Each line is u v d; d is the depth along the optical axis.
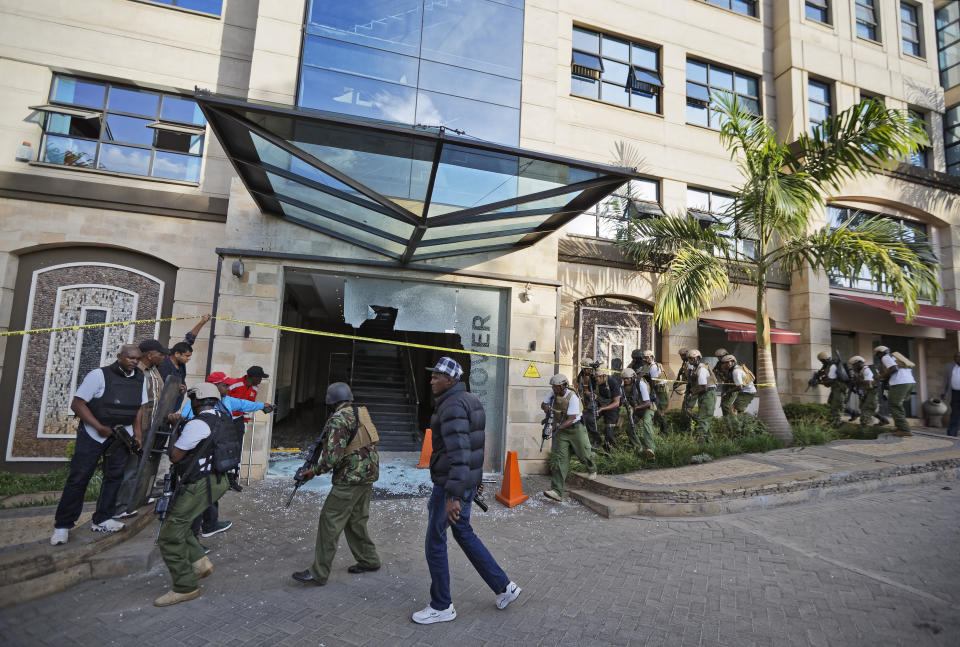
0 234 7.32
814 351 11.38
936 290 8.74
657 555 4.45
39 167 7.66
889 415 12.44
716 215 11.57
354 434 3.87
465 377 11.75
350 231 7.28
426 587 3.77
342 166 5.36
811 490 6.21
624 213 10.84
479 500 3.44
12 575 3.46
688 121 11.76
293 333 13.20
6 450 7.14
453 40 8.20
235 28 8.66
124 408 4.16
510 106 8.41
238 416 4.95
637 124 11.12
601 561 4.32
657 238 9.96
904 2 14.32
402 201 5.97
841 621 3.20
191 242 8.08
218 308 7.05
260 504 5.88
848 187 12.24
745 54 12.41
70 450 7.13
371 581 3.85
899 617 3.23
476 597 3.61
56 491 5.80
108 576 3.84
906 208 13.00
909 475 6.89
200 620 3.21
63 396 7.41
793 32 12.33
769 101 12.52
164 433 4.47
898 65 13.61
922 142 7.85
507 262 8.30
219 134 4.79
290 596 3.57
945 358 12.94
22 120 7.68
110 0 8.15
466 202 6.38
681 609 3.39
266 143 4.84
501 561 4.31
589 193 6.09
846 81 12.79
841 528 5.03
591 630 3.11
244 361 7.02
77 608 3.34
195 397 3.68
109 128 8.11
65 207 7.61
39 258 7.57
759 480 6.22
